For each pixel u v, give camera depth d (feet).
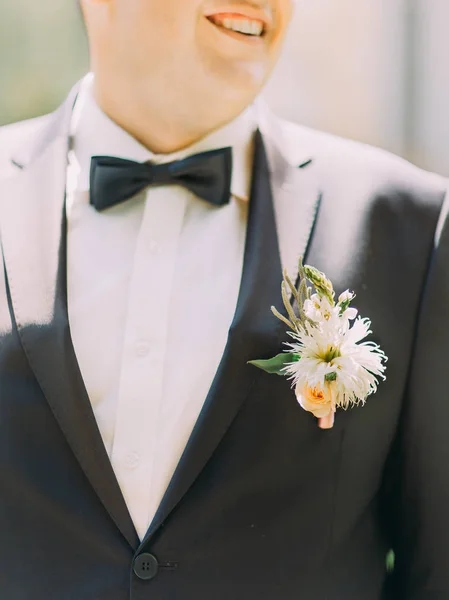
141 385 3.69
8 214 3.87
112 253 3.82
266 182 3.86
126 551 3.64
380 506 3.85
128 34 3.76
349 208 3.81
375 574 3.78
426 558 3.74
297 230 3.79
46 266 3.76
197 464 3.61
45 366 3.67
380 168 3.91
